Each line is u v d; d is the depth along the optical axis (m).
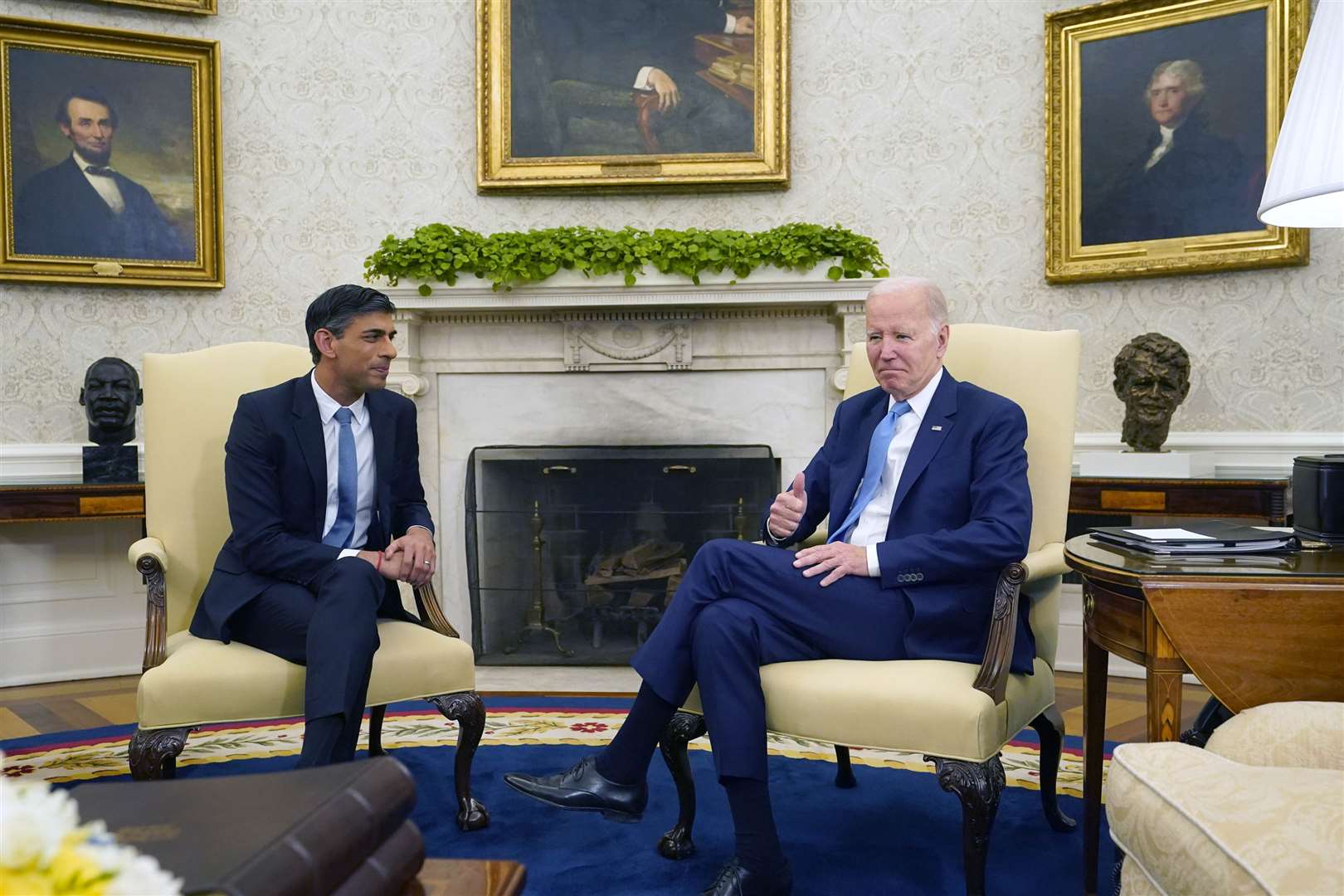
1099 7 4.15
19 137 4.14
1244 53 3.95
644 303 4.07
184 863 0.83
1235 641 1.66
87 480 3.88
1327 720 1.26
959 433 2.25
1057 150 4.25
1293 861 0.98
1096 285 4.27
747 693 1.99
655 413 4.33
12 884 0.62
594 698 3.81
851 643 2.10
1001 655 1.96
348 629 2.14
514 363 4.31
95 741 3.29
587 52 4.55
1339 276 3.84
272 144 4.50
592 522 4.35
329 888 0.89
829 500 2.51
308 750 2.01
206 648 2.27
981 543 2.05
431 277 4.07
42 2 4.20
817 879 2.19
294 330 4.51
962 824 2.49
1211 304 4.07
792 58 4.54
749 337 4.26
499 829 2.48
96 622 4.28
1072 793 2.73
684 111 4.54
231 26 4.45
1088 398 4.30
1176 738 1.72
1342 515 2.00
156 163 4.32
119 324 4.32
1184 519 3.60
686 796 2.29
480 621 4.36
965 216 4.42
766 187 4.53
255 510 2.39
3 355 4.18
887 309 2.27
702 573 2.13
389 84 4.57
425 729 3.38
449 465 4.37
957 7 4.41
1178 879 1.08
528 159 4.55
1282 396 3.95
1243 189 3.96
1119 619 1.86
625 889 2.14
